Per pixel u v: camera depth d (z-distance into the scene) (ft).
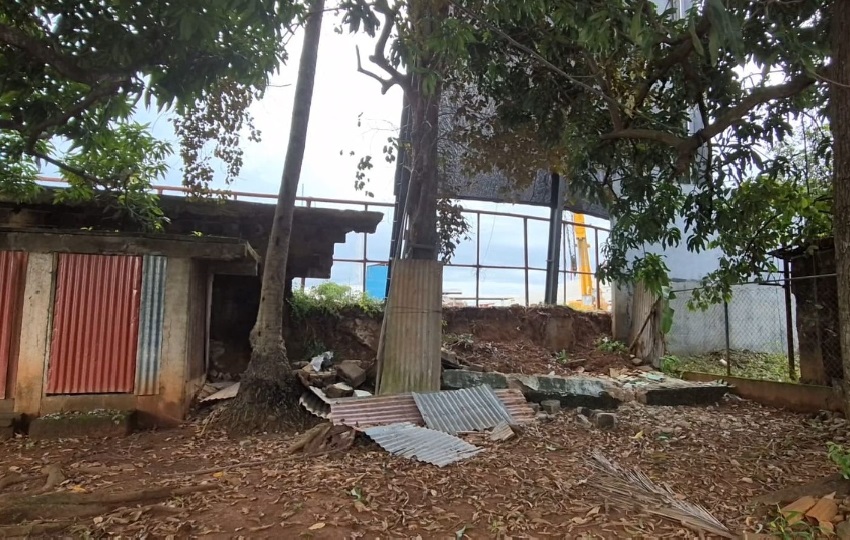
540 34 19.52
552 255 40.57
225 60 14.12
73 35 13.35
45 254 19.97
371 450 16.84
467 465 15.46
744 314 40.40
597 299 43.75
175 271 21.13
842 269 12.89
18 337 19.56
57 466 14.74
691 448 18.03
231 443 18.08
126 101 15.70
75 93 16.08
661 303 34.81
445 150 27.96
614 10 12.68
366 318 31.37
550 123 21.58
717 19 11.09
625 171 20.98
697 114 34.19
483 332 35.94
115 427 18.83
